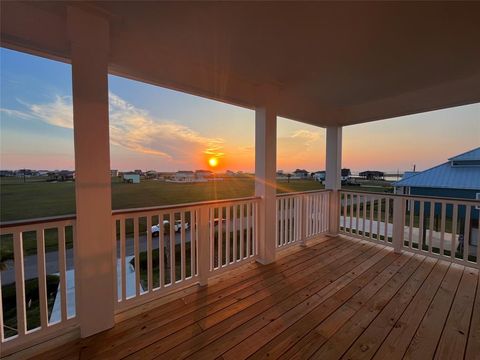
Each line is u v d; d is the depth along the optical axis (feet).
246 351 4.85
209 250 7.93
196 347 4.96
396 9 5.02
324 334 5.35
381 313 6.15
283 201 10.93
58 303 7.97
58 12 5.01
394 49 6.75
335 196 13.43
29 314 7.79
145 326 5.62
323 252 10.84
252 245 9.60
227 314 6.12
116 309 5.92
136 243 6.26
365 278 8.21
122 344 5.03
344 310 6.29
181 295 7.07
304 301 6.75
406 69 8.05
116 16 5.22
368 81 9.02
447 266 9.25
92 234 5.24
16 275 4.63
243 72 8.18
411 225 10.71
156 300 6.77
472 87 8.57
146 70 6.35
